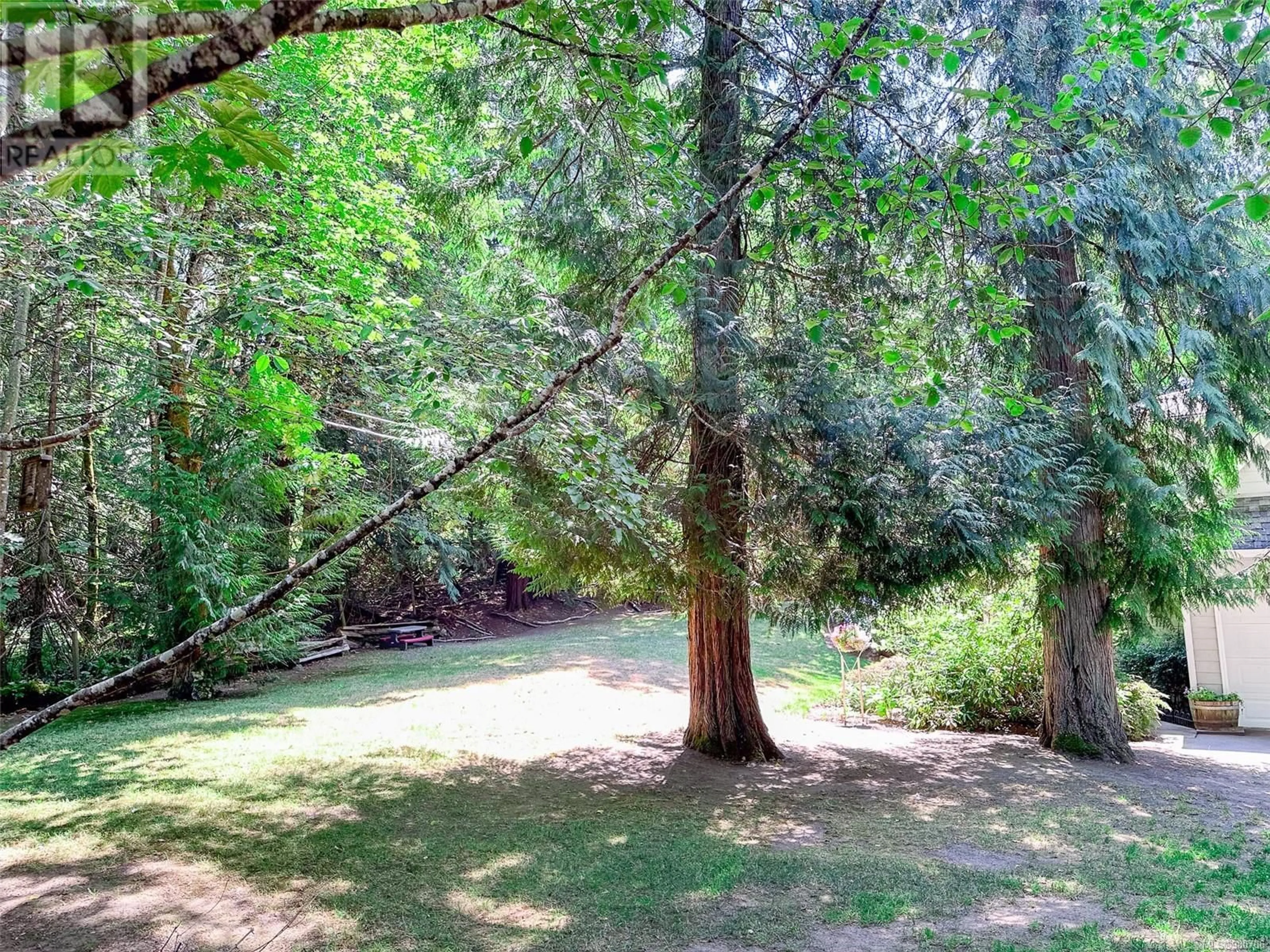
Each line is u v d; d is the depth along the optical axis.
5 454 5.46
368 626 16.28
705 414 6.27
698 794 6.21
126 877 4.24
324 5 0.85
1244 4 2.71
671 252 2.12
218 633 1.39
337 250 5.73
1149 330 7.11
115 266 4.39
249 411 5.84
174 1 1.11
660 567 6.25
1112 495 7.46
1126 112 6.40
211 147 1.32
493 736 7.91
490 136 6.72
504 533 6.88
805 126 3.17
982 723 9.02
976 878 4.43
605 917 3.89
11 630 10.20
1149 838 5.19
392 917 3.86
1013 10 6.19
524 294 6.75
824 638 11.73
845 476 5.95
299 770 6.50
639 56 2.95
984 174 5.04
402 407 5.87
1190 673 10.07
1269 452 7.56
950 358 4.98
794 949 3.55
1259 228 7.53
